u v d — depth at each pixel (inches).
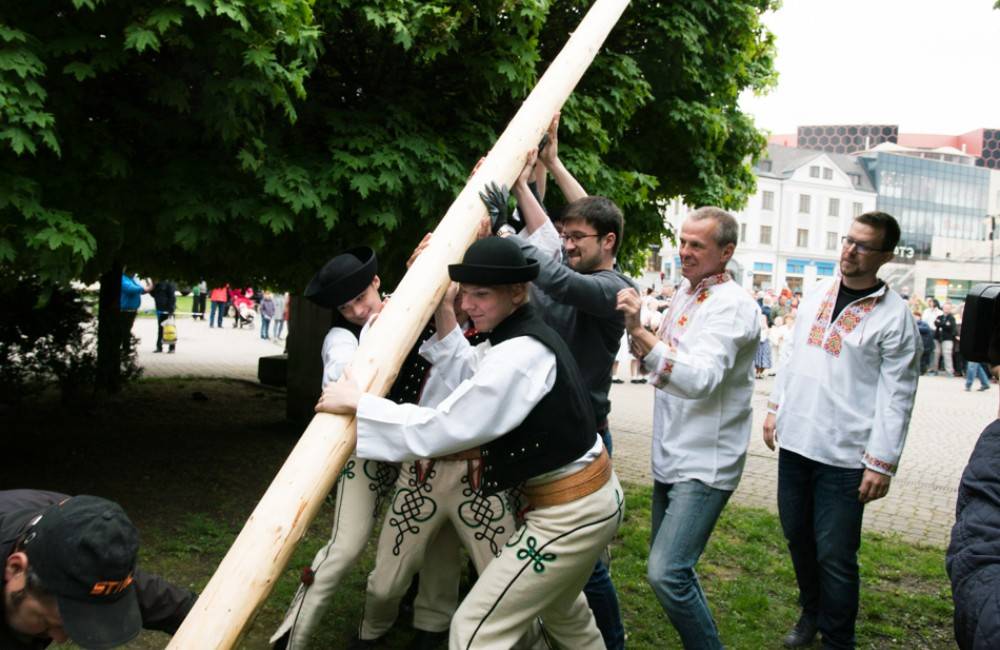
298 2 146.2
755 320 113.6
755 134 285.1
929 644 148.5
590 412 95.6
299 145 180.1
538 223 118.5
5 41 127.6
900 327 128.1
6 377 288.8
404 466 115.6
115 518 59.2
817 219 2391.7
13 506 66.8
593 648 104.6
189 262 237.9
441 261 96.3
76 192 150.3
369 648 126.0
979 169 2984.7
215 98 146.4
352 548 117.1
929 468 327.6
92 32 139.9
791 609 159.2
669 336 120.3
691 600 110.0
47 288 145.1
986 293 75.9
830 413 132.0
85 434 272.4
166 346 624.7
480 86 196.4
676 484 115.1
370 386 87.4
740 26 249.0
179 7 134.2
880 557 194.2
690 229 117.3
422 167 183.0
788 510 139.9
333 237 190.4
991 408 547.8
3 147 134.7
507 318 93.6
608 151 240.2
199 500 207.5
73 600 56.9
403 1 172.7
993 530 64.2
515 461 91.2
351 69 196.5
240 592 73.9
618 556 183.6
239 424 303.0
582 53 121.7
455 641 93.0
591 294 110.4
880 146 3494.1
